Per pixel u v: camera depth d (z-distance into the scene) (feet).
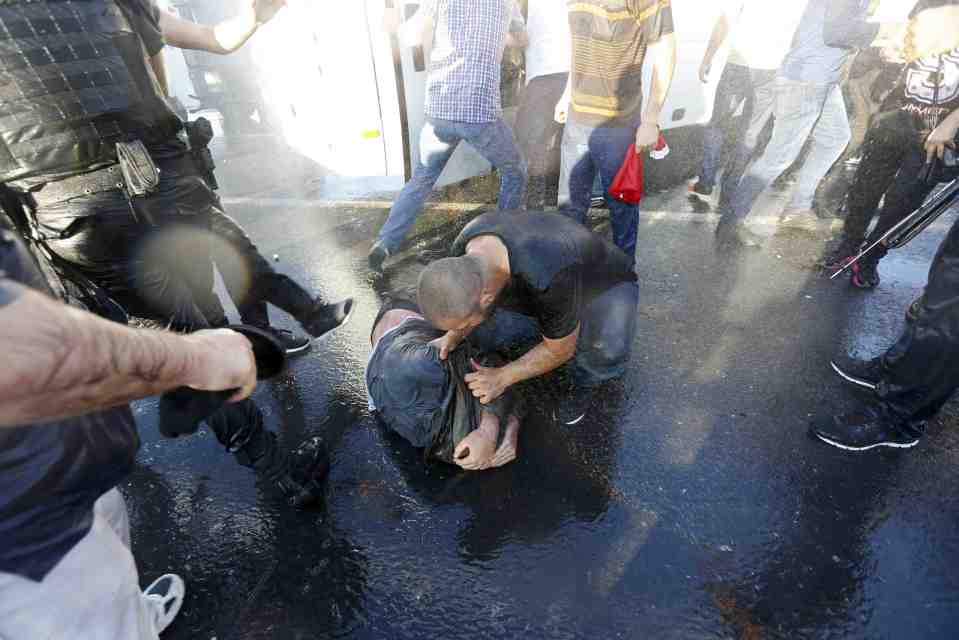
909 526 6.00
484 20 8.68
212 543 5.95
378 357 6.56
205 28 6.59
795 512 6.16
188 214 5.48
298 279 10.91
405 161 11.40
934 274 5.90
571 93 9.09
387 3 10.20
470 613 5.25
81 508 2.66
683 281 10.59
